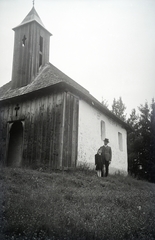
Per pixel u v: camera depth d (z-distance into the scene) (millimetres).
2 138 15047
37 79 15414
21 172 9023
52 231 4309
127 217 5531
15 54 16984
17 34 17266
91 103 15266
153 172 21500
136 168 22750
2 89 17703
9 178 7961
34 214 4805
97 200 6816
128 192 8898
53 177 9266
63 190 7453
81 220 4898
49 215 4824
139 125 23172
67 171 11711
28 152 13359
